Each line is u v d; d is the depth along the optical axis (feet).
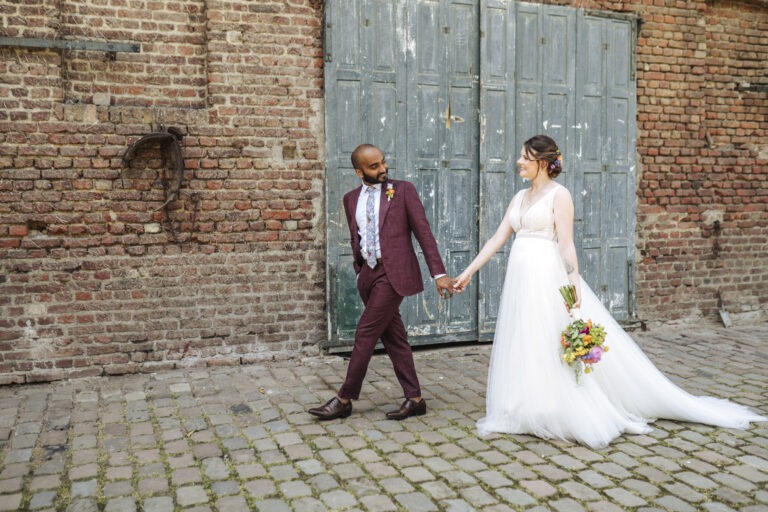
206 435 12.14
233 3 16.71
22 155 15.24
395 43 18.25
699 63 22.16
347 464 10.81
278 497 9.64
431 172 18.88
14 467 10.68
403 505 9.39
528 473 10.46
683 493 9.75
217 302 16.99
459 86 19.04
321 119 17.71
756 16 22.88
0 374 15.31
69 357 15.83
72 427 12.57
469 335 19.62
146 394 14.66
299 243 17.69
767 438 11.99
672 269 22.33
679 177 22.22
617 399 12.59
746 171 23.22
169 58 16.55
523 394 12.01
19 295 15.39
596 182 20.93
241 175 17.02
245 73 16.92
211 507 9.34
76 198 15.67
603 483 10.10
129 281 16.22
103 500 9.53
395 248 12.52
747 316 23.59
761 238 23.68
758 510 9.22
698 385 15.58
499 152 19.53
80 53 15.83
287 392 14.85
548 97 20.13
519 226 12.68
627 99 21.16
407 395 13.19
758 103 23.18
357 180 18.06
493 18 19.22
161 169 16.26
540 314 12.12
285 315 17.65
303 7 17.34
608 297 21.30
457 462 10.91
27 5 15.14
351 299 18.15
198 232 16.72
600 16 20.58
